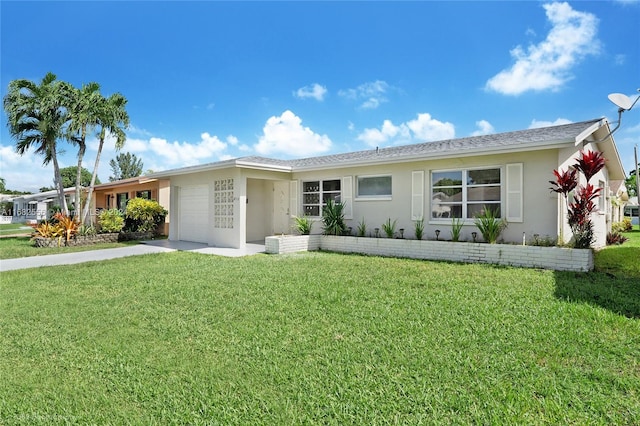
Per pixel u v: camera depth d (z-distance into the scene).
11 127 16.81
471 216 10.39
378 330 4.44
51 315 5.29
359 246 11.63
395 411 2.81
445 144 12.70
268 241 11.79
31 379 3.46
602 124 9.89
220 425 2.70
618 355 3.67
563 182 8.19
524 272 7.81
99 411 2.95
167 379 3.40
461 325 4.54
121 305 5.75
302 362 3.64
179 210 16.72
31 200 40.69
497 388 3.08
